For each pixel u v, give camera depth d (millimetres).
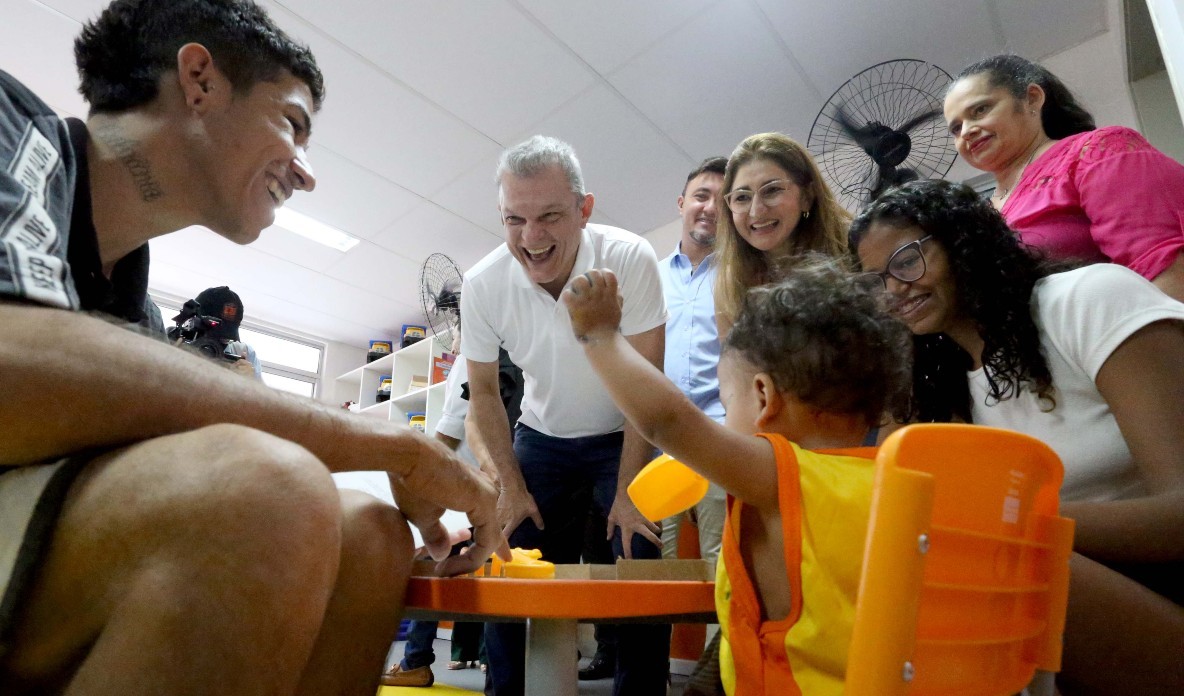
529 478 1637
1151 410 743
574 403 1580
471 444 1689
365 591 593
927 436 500
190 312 2004
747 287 1706
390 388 5668
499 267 1591
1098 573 685
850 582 568
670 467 741
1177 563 688
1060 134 1557
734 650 641
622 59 2791
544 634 602
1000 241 972
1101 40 2602
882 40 2656
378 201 3939
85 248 640
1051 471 608
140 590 333
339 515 410
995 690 571
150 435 402
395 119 3197
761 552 655
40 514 362
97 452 390
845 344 751
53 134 572
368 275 5000
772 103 3008
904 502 459
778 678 603
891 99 2670
